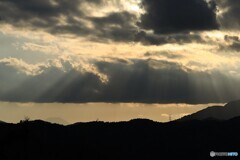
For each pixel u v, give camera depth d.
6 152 126.19
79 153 154.88
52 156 137.12
